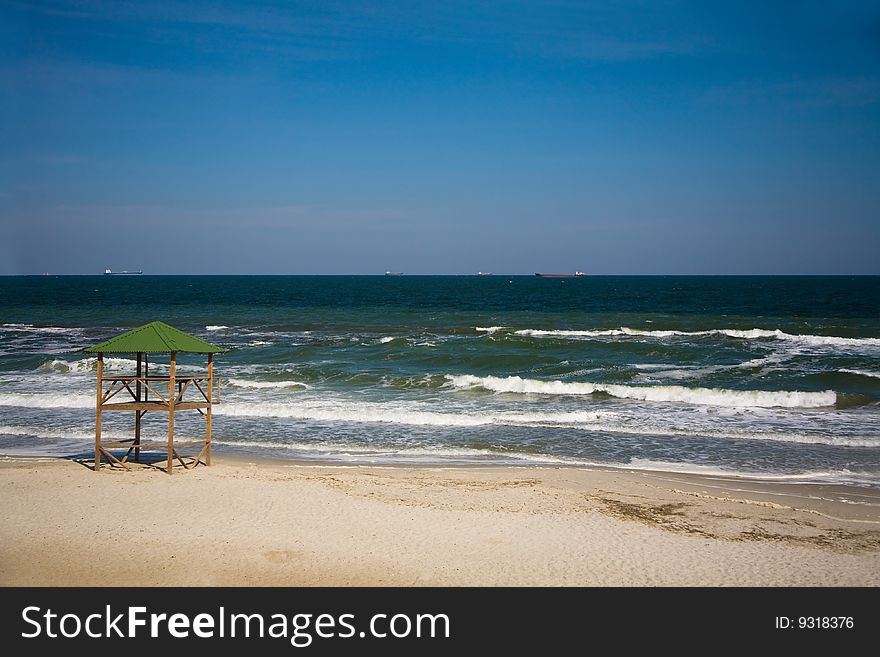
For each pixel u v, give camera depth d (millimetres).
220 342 40906
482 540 11602
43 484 14391
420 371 30531
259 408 23094
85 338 44125
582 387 25969
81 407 23828
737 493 14641
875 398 23922
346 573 10383
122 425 21156
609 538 11750
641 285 171500
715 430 20406
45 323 54625
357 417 22234
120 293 118500
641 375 29172
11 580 10141
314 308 76000
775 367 30422
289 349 37281
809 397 23953
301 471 15977
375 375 28859
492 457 17875
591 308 77062
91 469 15695
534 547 11336
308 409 22938
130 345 15070
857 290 125500
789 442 19188
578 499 13875
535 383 26500
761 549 11367
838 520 12844
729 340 40781
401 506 13250
